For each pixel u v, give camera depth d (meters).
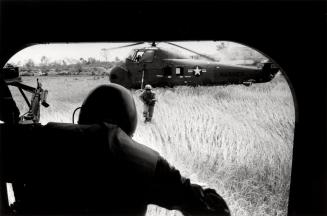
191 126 6.39
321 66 0.94
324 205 1.01
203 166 4.43
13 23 0.99
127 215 0.79
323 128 0.98
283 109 7.80
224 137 5.77
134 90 9.15
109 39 0.97
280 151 5.00
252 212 3.22
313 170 1.01
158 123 6.86
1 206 1.09
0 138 0.89
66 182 0.81
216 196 0.85
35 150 0.85
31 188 0.86
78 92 10.55
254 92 9.36
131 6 0.94
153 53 8.81
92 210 0.79
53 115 8.05
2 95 1.08
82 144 0.83
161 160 0.85
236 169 4.25
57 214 0.81
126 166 0.80
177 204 0.82
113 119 0.91
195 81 9.00
